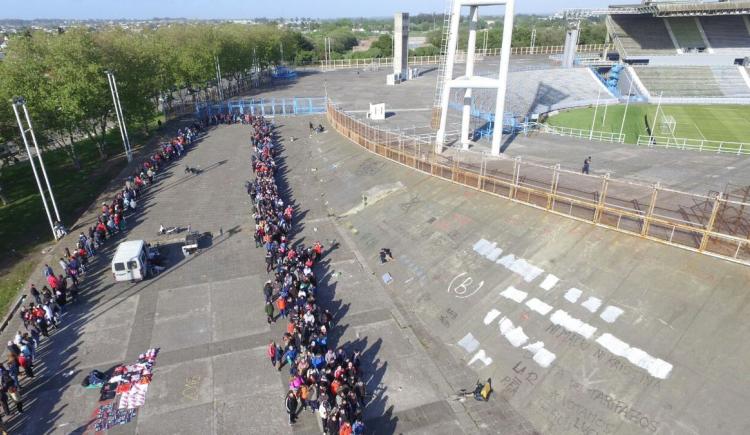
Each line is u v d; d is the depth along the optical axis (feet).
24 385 68.85
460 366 70.44
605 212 84.17
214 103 267.18
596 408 58.49
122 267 92.63
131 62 196.65
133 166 166.09
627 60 290.76
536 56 385.91
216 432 60.44
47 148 163.32
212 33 288.71
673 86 260.62
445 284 85.71
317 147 178.60
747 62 270.87
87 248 103.55
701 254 68.44
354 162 147.84
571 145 142.00
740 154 127.03
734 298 61.72
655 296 66.54
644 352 61.36
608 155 129.18
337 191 135.85
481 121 178.09
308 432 60.29
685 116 219.20
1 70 146.61
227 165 163.12
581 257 77.05
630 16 302.45
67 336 79.25
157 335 79.00
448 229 97.96
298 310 78.07
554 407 60.80
